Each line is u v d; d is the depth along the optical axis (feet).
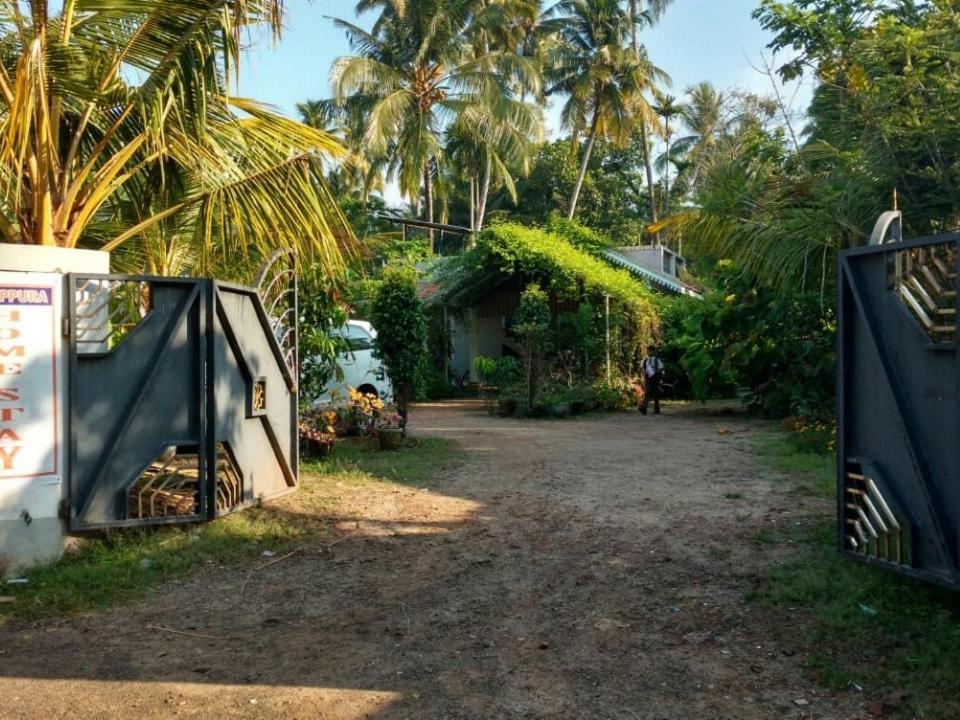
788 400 46.93
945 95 26.96
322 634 14.96
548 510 23.81
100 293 19.40
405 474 29.35
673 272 96.12
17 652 14.17
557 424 48.78
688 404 62.28
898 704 11.69
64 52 21.29
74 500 18.92
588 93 125.08
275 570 18.69
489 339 77.66
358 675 13.16
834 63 33.81
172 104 22.57
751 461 31.60
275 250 26.20
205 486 20.89
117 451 19.62
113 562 18.66
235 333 22.08
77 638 14.82
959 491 13.78
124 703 12.25
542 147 147.64
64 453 18.85
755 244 34.14
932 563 14.56
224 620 15.70
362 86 100.32
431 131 105.29
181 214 28.55
